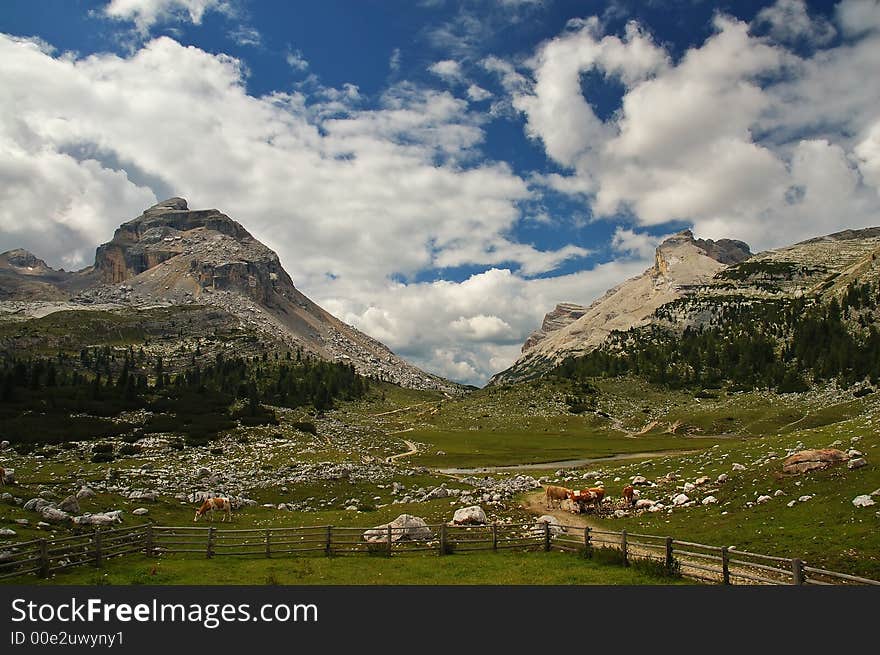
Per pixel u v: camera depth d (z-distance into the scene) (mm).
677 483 53188
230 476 69938
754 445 63281
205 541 36500
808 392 181000
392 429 176875
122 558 31344
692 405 191500
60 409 110375
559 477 79688
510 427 178125
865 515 32156
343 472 70812
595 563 31031
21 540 29828
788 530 33312
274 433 104375
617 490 56656
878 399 141500
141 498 50656
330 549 34312
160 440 93125
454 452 123500
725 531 36031
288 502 60406
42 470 69000
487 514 48312
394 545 35844
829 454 41938
